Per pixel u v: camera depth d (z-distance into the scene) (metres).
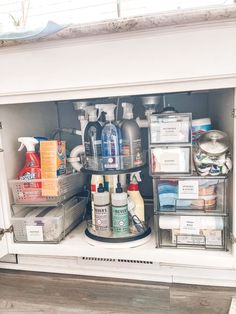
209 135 0.81
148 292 0.82
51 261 0.94
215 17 0.62
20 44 0.73
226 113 0.85
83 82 0.73
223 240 0.79
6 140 0.92
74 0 1.34
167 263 0.84
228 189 0.81
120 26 0.65
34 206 0.98
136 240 0.85
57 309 0.77
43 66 0.75
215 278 0.82
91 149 0.97
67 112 1.37
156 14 0.63
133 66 0.70
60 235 0.91
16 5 1.37
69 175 1.02
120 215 0.89
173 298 0.79
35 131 1.14
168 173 0.80
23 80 0.77
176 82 0.70
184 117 0.77
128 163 0.94
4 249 0.91
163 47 0.67
